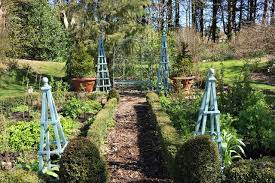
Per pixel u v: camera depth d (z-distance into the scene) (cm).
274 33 1803
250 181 377
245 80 829
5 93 1370
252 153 603
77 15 1503
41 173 454
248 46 1905
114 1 1459
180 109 819
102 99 1193
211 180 402
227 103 802
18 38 1777
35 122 784
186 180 412
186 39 1773
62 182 412
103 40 1465
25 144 673
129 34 1462
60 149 498
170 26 2845
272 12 2780
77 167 409
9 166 562
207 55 1934
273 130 646
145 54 1527
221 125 649
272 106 889
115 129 838
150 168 568
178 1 3023
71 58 1387
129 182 510
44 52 2134
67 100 1159
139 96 1371
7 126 775
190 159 410
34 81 1591
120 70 1542
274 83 1360
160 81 1373
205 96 511
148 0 1520
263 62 1767
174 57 1636
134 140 738
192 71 1334
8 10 1778
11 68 1633
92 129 667
